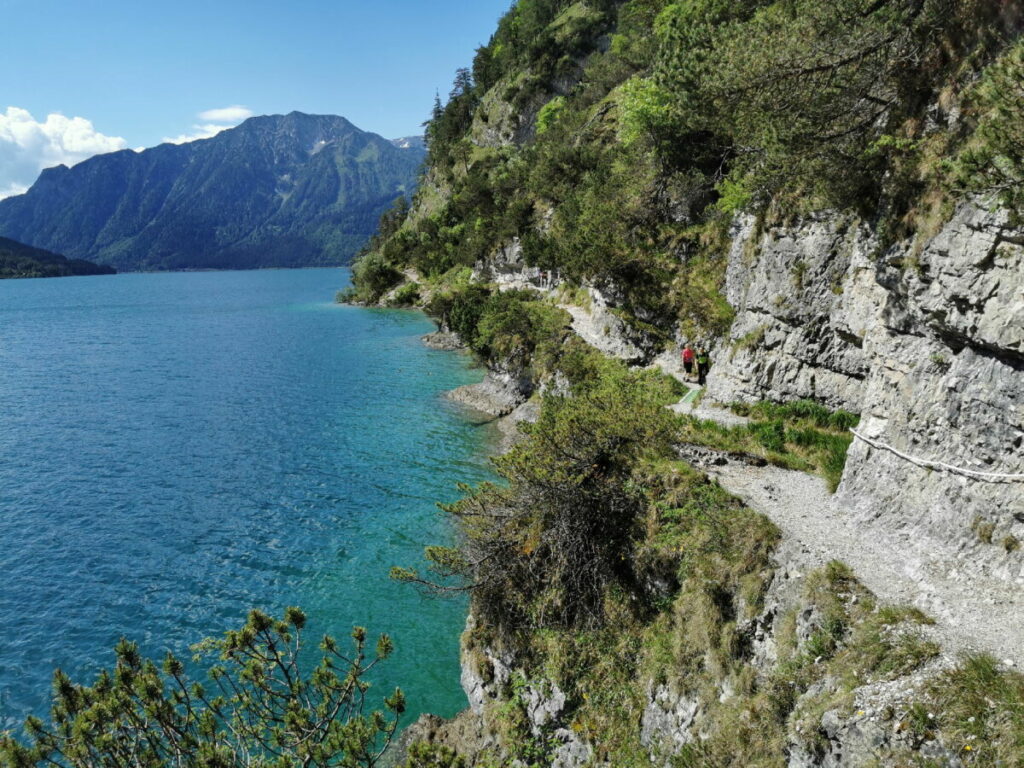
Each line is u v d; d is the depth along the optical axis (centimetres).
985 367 1388
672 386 3156
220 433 4606
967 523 1365
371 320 10788
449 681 2030
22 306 16575
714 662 1445
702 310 3325
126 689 1070
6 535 3048
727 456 2206
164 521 3177
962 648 1091
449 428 4459
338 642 2211
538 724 1708
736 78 1906
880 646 1147
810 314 2431
